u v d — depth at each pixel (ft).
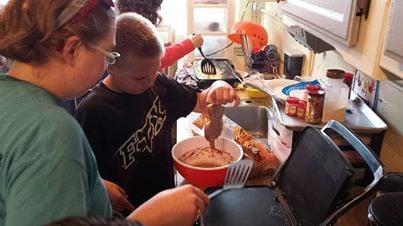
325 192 3.04
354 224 3.55
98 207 2.19
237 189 3.93
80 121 3.33
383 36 3.09
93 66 2.11
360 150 3.18
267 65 7.60
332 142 3.25
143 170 3.70
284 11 5.14
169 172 3.98
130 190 3.65
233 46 8.77
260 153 4.54
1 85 1.96
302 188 3.40
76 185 1.74
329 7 3.75
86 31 1.98
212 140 4.31
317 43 5.08
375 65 3.22
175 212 2.36
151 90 3.68
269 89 5.53
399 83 4.15
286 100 4.72
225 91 4.04
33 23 1.91
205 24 8.62
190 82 6.55
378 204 2.60
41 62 1.98
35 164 1.70
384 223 2.44
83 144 1.91
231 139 4.65
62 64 2.02
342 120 4.35
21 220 1.64
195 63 7.26
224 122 5.02
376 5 3.15
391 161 4.31
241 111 6.00
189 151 4.53
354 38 3.44
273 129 5.05
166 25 8.75
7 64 2.14
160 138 3.80
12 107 1.86
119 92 3.43
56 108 1.89
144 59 3.10
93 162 2.07
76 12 1.92
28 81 2.02
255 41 7.48
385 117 4.45
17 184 1.69
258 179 4.36
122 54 3.06
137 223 1.43
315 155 3.36
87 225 1.27
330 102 4.29
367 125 4.28
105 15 2.09
